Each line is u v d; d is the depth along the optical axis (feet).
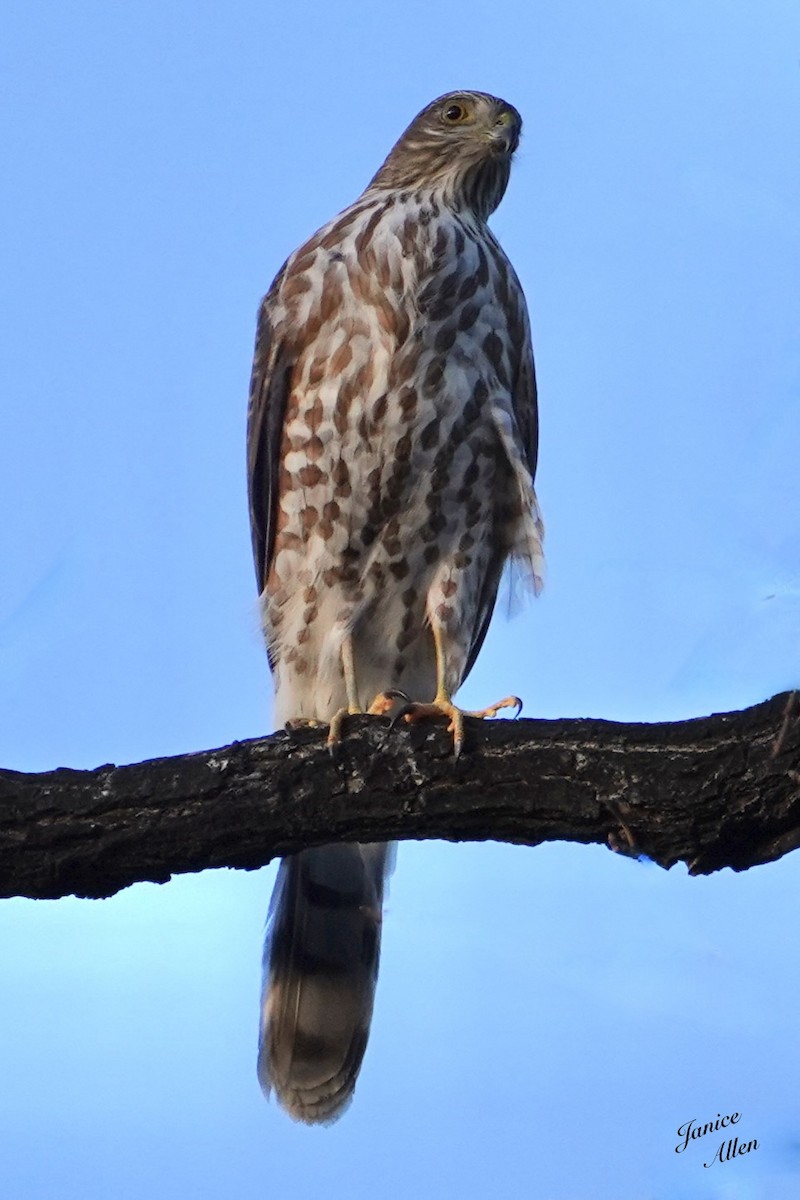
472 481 36.81
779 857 27.07
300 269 37.37
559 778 27.73
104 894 29.66
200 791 28.89
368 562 37.32
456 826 28.60
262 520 39.58
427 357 36.11
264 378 38.11
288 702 38.60
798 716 26.25
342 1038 39.11
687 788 26.73
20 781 29.12
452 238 36.94
